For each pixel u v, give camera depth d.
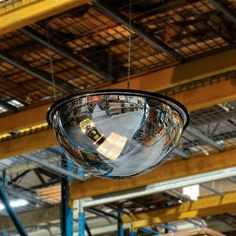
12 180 7.57
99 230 8.70
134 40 4.11
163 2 3.70
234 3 3.66
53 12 3.23
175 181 6.45
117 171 2.14
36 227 9.37
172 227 9.16
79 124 2.10
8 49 4.22
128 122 2.06
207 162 5.95
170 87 4.45
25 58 4.34
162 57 4.31
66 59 4.33
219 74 4.43
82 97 2.09
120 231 8.05
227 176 6.07
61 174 6.51
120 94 2.06
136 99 2.06
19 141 5.41
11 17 3.35
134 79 4.50
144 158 2.11
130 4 3.54
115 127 2.06
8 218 8.30
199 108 4.57
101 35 4.05
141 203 7.80
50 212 8.11
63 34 4.04
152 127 2.08
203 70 4.21
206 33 4.05
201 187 7.81
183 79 4.28
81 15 3.79
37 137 5.32
